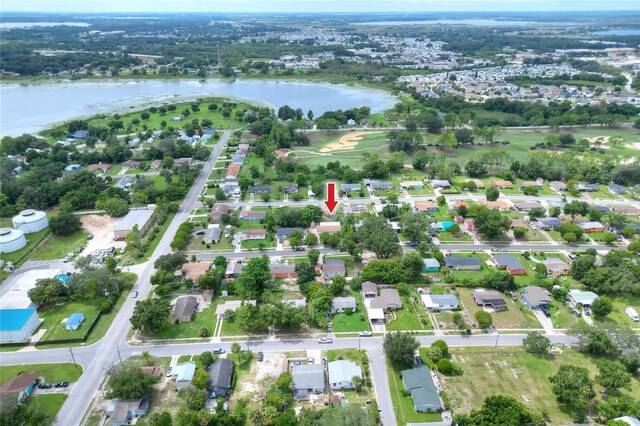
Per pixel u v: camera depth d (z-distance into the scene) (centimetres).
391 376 10044
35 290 12344
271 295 12781
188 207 19025
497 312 12331
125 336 11331
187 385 9562
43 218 17275
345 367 9988
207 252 15412
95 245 15975
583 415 8956
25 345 10988
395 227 16775
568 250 15650
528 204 19025
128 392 8994
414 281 13725
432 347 10581
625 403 8769
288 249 15650
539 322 11925
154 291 13062
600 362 9862
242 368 10238
